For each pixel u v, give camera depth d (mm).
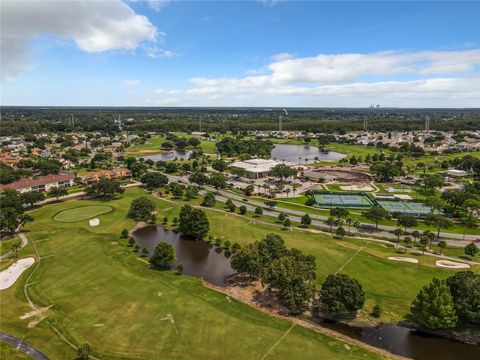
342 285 86438
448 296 79438
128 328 80625
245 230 147125
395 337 80812
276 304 93688
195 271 113625
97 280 102875
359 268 111750
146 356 71812
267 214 172250
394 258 119812
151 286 99812
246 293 99500
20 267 111562
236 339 77062
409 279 105312
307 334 80062
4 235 138500
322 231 147750
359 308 86125
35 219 158250
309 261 100188
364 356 73125
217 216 164875
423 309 81062
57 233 140250
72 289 98000
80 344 75562
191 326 81438
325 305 92125
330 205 187375
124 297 93750
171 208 180250
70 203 185125
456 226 157500
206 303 91750
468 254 120375
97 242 131250
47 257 118625
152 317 84750
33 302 91750
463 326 84188
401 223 143625
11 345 75312
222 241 137625
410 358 73750
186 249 131750
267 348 74375
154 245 134500
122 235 139750
